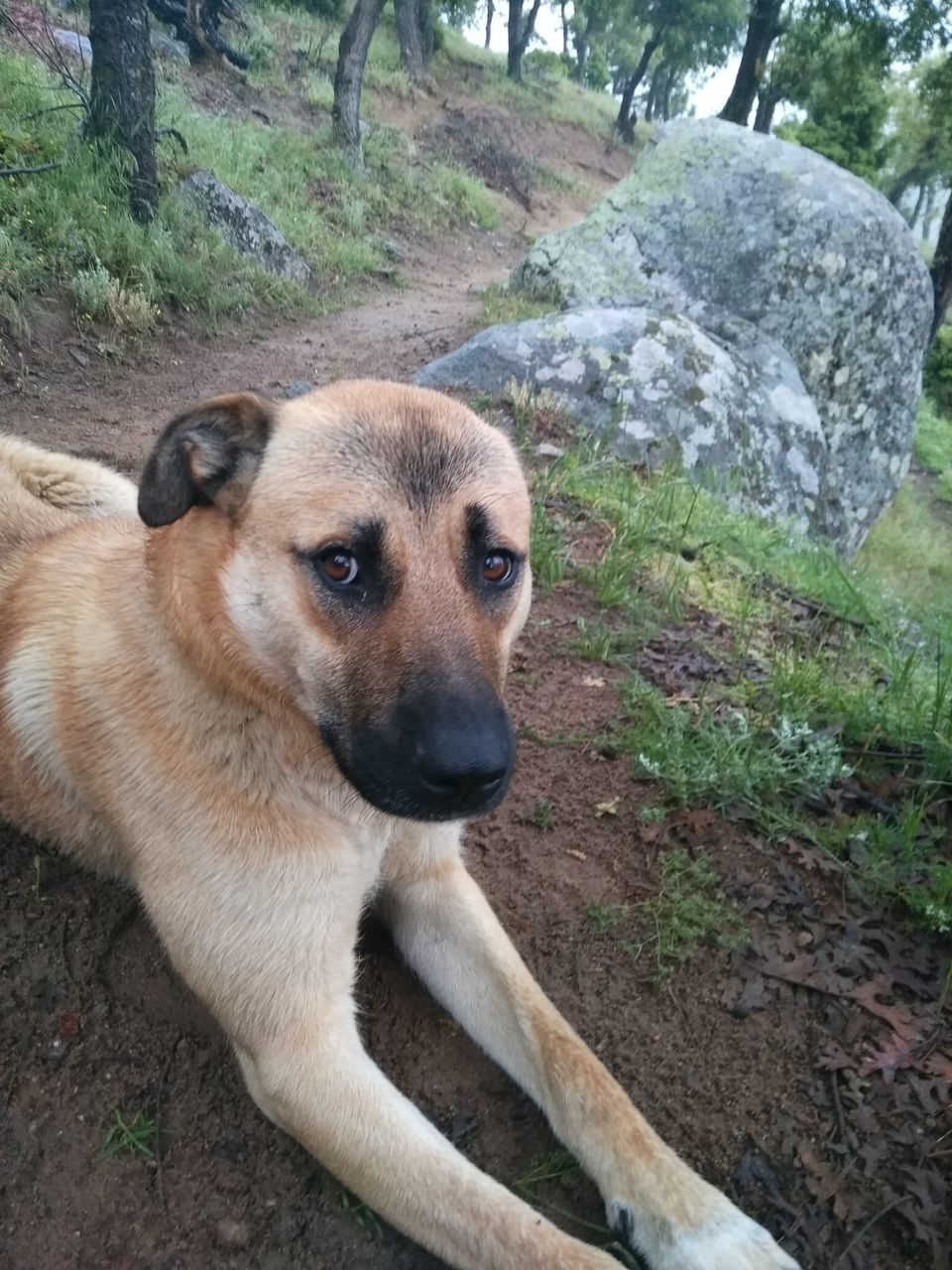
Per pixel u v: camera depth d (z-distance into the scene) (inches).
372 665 17.3
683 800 26.8
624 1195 17.4
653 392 59.7
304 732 18.7
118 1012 20.4
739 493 60.1
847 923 23.5
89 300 62.2
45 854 23.2
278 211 108.0
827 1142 19.1
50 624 21.7
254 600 17.9
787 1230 17.6
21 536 25.6
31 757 21.6
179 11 159.2
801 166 80.4
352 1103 17.0
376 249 124.0
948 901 23.9
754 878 24.7
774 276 78.2
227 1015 18.1
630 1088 20.1
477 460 18.8
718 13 285.7
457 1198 16.1
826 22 164.4
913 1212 17.8
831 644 38.9
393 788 16.9
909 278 80.5
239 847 18.1
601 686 32.4
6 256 59.7
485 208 171.6
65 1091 18.9
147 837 19.0
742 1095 20.0
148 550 20.0
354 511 17.3
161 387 60.2
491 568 19.0
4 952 21.0
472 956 20.6
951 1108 19.6
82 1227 17.1
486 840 25.6
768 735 30.0
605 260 83.8
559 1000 21.7
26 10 115.5
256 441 18.5
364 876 19.5
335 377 67.7
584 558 41.2
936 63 194.5
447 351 74.7
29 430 50.0
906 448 84.0
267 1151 18.5
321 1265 17.0
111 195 72.1
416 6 232.4
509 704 30.9
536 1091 19.0
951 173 241.6
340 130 148.0
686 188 82.9
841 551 73.8
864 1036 21.2
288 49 195.0
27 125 78.2
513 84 291.6
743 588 42.3
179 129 108.8
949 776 28.5
